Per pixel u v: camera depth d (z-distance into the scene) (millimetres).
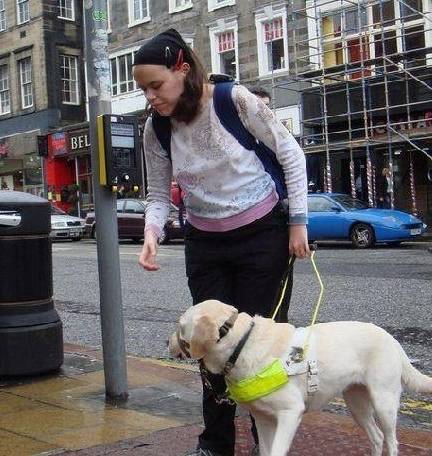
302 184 3459
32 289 5527
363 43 21094
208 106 3365
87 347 6816
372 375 3131
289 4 24391
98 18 4730
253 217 3459
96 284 12727
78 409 4652
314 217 18297
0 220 5375
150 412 4566
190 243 3654
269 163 3479
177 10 28172
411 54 20172
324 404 3137
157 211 3748
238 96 3340
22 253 5473
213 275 3602
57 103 33719
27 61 34719
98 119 4625
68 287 12453
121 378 4875
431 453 3756
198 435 4039
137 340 7559
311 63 22281
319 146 21156
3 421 4418
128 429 4207
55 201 32781
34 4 33625
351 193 21734
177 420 4383
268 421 3102
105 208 4785
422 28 21078
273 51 25203
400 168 21578
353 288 10445
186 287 11602
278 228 3525
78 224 26375
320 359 3025
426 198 21219
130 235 23047
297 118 24359
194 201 3520
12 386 5285
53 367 5590
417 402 5023
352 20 22734
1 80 36188
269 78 25172
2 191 5652
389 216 17453
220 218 3479
